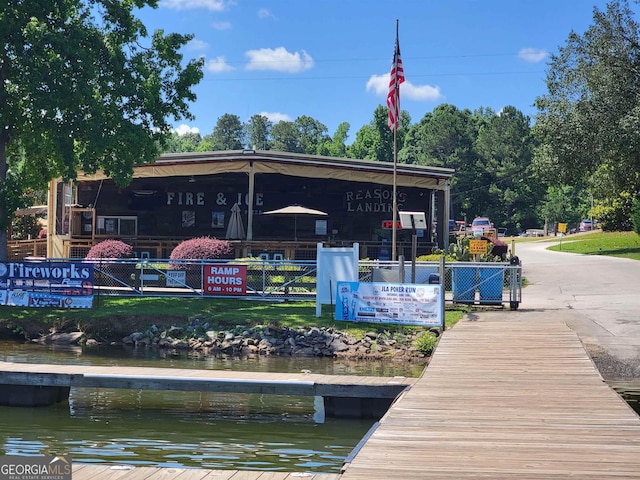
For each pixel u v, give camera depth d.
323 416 13.13
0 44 23.89
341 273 21.12
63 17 25.19
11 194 25.88
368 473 7.01
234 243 28.66
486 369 12.96
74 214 34.56
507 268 22.06
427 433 8.59
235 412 13.34
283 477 7.75
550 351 14.73
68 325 21.97
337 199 34.91
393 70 27.59
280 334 20.34
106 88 25.56
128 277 25.89
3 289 23.77
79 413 13.10
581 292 25.72
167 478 7.82
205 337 20.50
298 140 187.12
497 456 7.59
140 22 26.86
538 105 46.22
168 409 13.49
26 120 25.95
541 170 46.84
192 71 27.11
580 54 44.78
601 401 10.40
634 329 18.47
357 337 19.67
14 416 12.84
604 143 42.75
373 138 147.62
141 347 20.55
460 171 112.81
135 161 26.78
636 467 7.19
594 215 63.03
